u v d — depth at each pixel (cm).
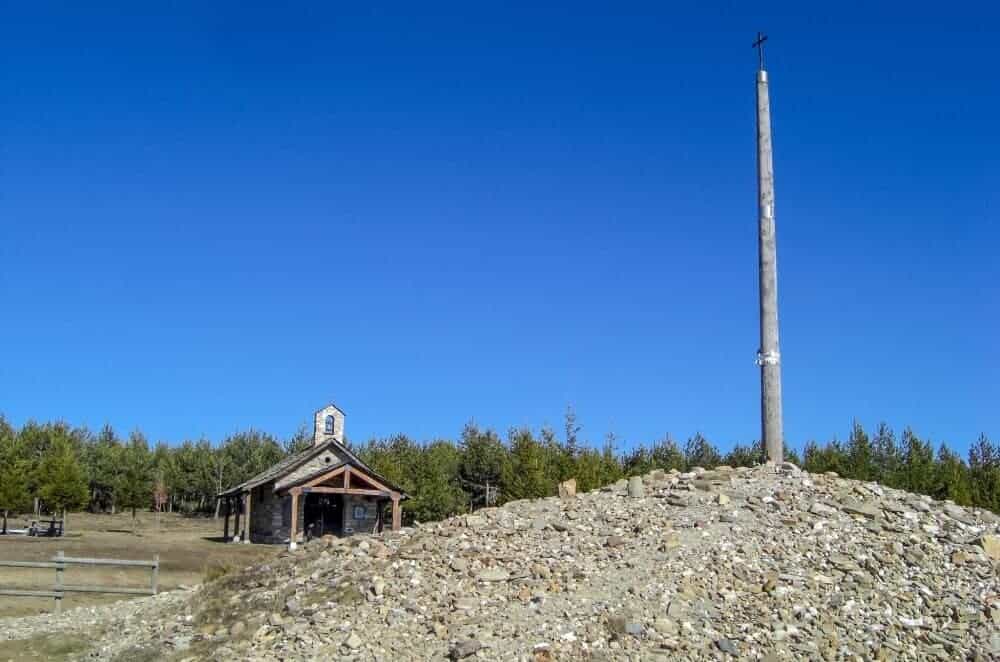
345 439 5781
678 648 1097
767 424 1684
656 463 5734
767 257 1711
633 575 1266
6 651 1562
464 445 6781
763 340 1698
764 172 1728
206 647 1326
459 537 1505
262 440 9288
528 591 1249
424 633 1186
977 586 1240
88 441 9331
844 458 5141
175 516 8500
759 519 1430
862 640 1120
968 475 5344
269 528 5028
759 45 1775
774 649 1098
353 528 4966
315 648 1193
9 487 5653
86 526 6600
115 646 1488
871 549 1332
